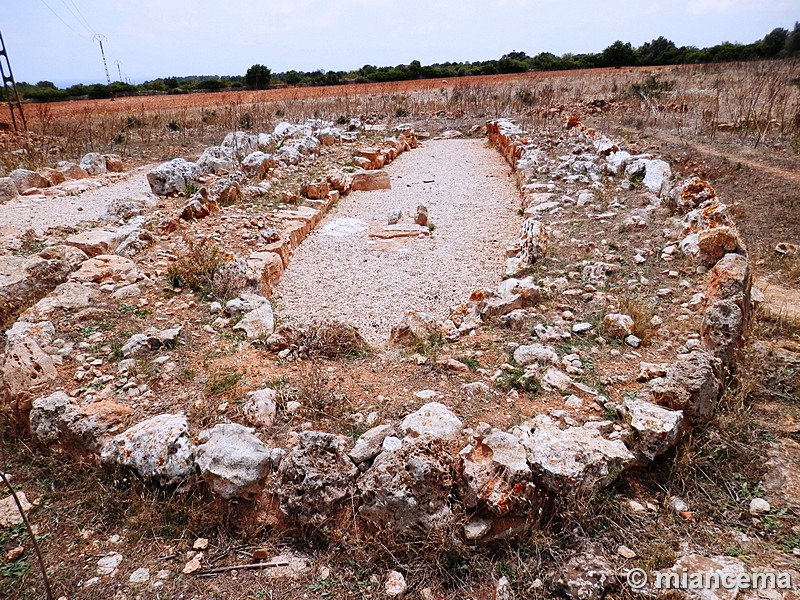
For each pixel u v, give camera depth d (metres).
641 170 7.84
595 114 14.25
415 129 16.16
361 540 2.46
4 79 13.05
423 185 10.16
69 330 3.99
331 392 3.24
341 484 2.54
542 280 4.98
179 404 3.22
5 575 2.37
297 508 2.49
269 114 16.61
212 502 2.63
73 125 14.54
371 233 7.48
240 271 5.03
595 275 5.00
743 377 3.45
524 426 2.83
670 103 14.07
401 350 3.88
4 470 2.96
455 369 3.53
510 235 7.25
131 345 3.75
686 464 2.73
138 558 2.46
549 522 2.42
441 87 23.09
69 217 7.32
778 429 3.09
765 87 14.71
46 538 2.55
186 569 2.38
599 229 6.20
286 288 5.95
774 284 5.07
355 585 2.30
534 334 3.99
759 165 8.01
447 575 2.30
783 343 4.00
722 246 4.80
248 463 2.58
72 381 3.42
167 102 22.56
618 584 2.24
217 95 24.92
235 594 2.28
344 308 5.46
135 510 2.63
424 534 2.40
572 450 2.53
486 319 4.34
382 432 2.81
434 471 2.41
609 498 2.57
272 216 7.34
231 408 3.15
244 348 3.89
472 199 9.09
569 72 27.17
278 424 3.02
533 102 17.30
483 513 2.44
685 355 3.24
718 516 2.54
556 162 9.32
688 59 28.16
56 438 3.03
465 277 6.07
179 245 6.01
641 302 4.43
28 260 4.97
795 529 2.46
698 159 8.80
